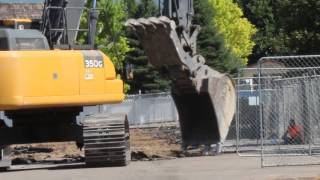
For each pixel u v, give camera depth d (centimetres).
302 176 1595
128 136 2097
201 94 2167
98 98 2011
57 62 1970
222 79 2205
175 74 2100
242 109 2742
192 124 2241
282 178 1563
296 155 2092
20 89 1928
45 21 2205
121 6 7031
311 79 2417
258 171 1738
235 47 9425
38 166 2145
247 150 2409
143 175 1741
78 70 1989
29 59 1944
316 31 3525
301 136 2466
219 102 2200
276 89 2555
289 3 3578
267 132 2575
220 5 9131
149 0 7544
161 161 2159
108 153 1995
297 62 3394
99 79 2016
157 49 2030
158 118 5247
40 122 2128
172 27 1975
